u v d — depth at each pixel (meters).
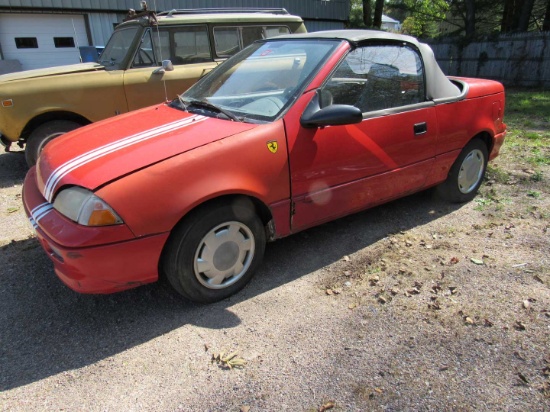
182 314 2.80
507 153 6.19
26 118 5.21
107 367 2.37
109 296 3.01
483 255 3.45
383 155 3.43
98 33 13.85
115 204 2.35
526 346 2.46
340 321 2.71
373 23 24.05
